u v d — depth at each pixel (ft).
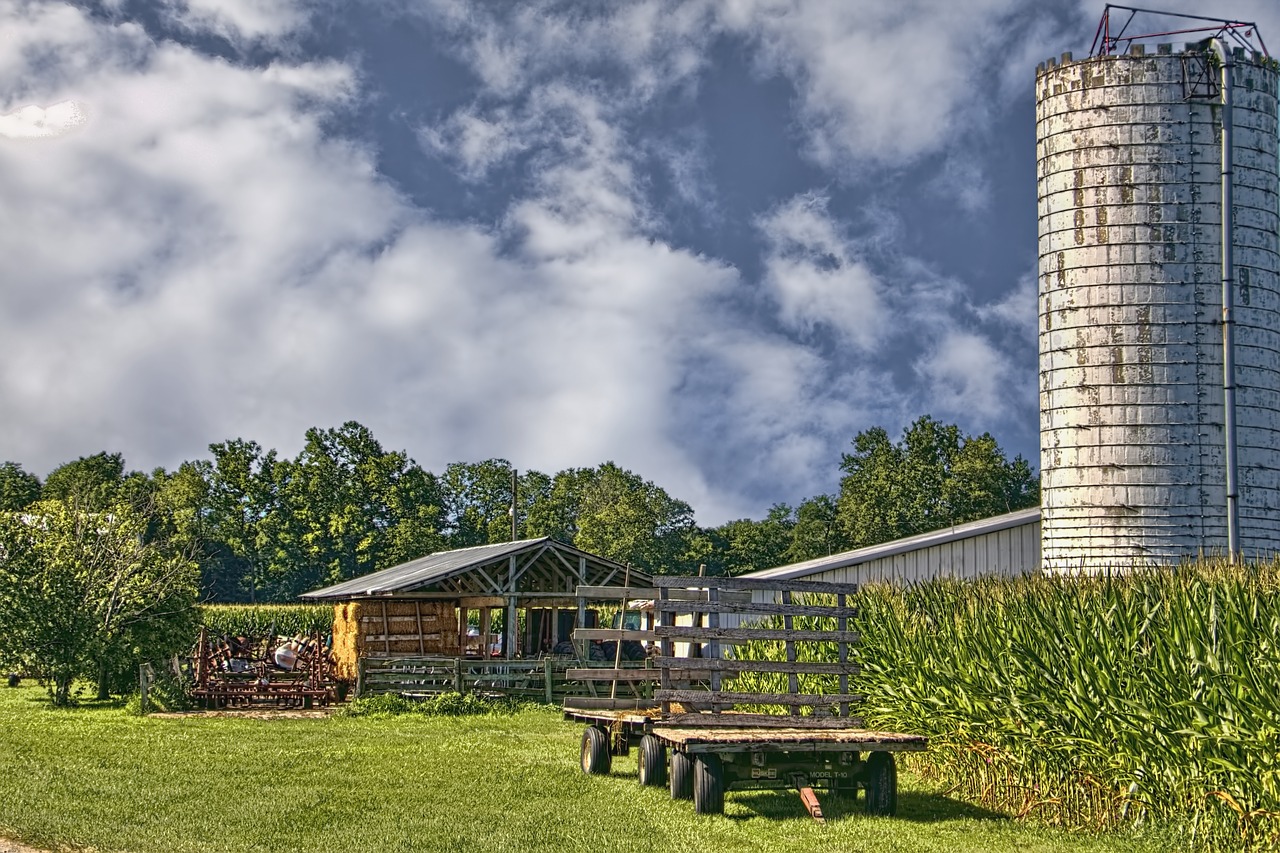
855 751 48.98
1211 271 81.71
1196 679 42.45
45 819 47.01
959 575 84.94
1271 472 81.10
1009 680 50.26
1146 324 81.92
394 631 120.37
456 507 353.10
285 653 114.01
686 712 54.90
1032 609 51.16
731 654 79.66
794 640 56.80
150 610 108.58
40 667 103.19
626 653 112.06
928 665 56.90
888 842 43.98
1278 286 83.61
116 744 73.00
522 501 355.77
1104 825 46.55
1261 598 42.11
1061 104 85.81
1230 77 82.17
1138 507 80.89
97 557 108.06
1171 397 81.10
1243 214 82.43
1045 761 49.03
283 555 320.29
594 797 53.52
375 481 325.21
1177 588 44.88
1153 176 82.58
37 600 101.86
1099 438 82.38
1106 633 46.39
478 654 127.54
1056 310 85.15
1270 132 84.02
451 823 47.60
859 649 63.46
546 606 124.36
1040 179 87.51
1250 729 39.73
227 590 336.08
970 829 46.62
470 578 117.19
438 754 69.46
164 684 99.19
